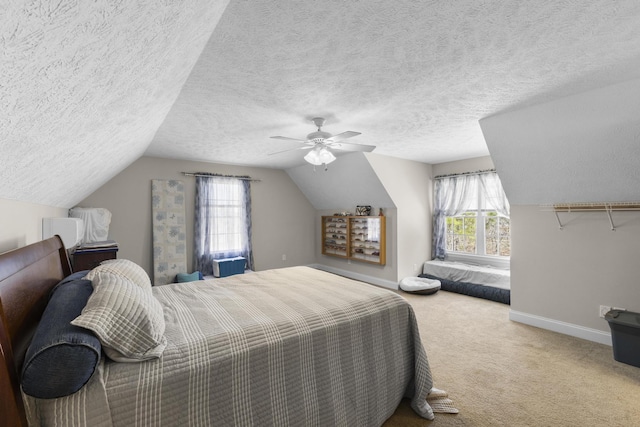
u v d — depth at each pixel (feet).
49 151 4.34
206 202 17.17
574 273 10.32
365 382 5.87
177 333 4.85
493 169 15.74
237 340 4.75
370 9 4.55
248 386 4.55
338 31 5.11
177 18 3.49
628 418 6.13
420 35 5.24
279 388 4.83
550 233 10.87
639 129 7.75
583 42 5.46
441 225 18.02
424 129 11.03
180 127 10.56
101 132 5.41
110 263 6.34
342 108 8.79
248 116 9.44
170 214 15.92
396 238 16.90
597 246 9.85
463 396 6.91
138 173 15.19
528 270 11.40
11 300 3.61
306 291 7.56
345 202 19.88
